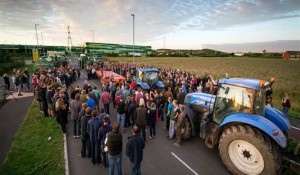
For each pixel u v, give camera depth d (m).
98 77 23.30
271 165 4.91
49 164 6.02
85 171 5.83
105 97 10.33
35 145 7.23
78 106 7.91
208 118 6.84
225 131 5.77
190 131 7.50
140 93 10.04
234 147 5.63
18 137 7.86
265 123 5.17
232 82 6.14
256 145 5.07
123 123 8.66
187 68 40.50
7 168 5.81
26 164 6.03
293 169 5.23
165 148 7.25
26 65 41.16
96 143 6.08
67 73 18.73
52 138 7.82
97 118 6.12
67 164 6.03
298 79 27.03
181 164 6.21
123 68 24.69
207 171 5.87
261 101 5.89
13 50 76.00
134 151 5.08
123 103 8.53
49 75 15.78
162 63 52.66
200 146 7.43
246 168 5.40
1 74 28.89
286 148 5.93
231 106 6.16
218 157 6.66
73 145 7.44
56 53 48.91
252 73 33.66
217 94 6.61
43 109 10.26
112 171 5.22
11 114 10.67
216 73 31.47
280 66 50.22
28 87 16.98
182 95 10.29
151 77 14.27
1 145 7.26
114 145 5.07
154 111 7.95
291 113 11.79
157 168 5.98
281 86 20.12
